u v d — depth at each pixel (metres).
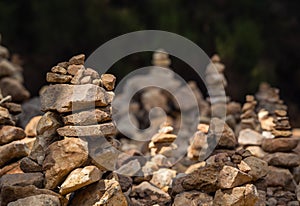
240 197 4.04
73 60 4.35
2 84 7.80
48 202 3.85
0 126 4.88
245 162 4.41
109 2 19.97
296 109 19.95
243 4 20.70
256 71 19.30
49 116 4.23
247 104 6.55
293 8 21.22
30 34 18.83
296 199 5.07
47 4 18.70
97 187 4.04
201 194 4.24
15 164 4.59
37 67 19.00
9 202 4.01
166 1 20.20
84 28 19.17
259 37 19.80
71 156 3.98
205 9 20.45
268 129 6.10
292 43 20.78
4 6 18.31
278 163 5.34
